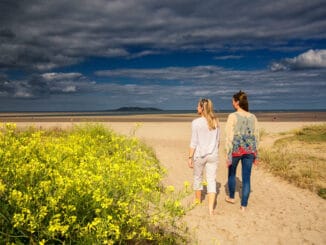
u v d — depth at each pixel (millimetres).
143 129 24750
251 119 6770
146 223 4977
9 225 3961
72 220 3959
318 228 6078
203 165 6672
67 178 4414
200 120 6543
